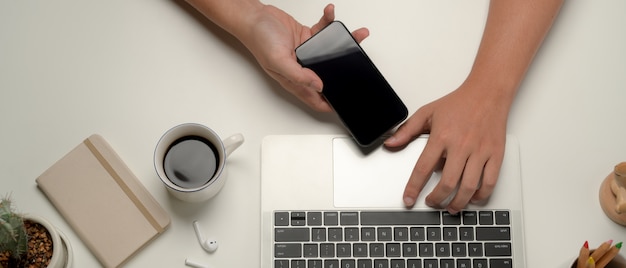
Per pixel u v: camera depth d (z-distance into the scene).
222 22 0.75
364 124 0.71
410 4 0.79
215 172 0.67
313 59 0.73
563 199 0.73
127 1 0.78
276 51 0.70
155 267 0.70
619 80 0.76
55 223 0.72
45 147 0.74
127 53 0.77
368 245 0.70
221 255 0.71
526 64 0.74
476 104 0.72
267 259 0.70
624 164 0.66
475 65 0.75
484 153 0.70
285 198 0.71
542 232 0.72
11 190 0.72
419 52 0.77
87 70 0.76
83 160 0.72
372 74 0.73
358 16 0.78
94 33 0.77
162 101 0.75
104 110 0.75
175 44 0.77
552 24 0.78
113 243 0.70
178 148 0.68
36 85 0.76
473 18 0.78
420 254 0.70
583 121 0.75
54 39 0.77
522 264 0.69
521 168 0.74
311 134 0.74
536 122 0.75
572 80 0.76
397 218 0.70
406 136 0.72
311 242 0.70
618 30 0.78
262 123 0.75
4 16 0.78
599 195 0.72
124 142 0.74
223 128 0.75
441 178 0.69
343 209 0.71
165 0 0.79
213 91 0.76
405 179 0.72
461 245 0.70
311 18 0.78
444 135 0.70
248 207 0.72
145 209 0.71
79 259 0.70
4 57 0.76
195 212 0.72
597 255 0.63
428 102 0.76
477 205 0.71
